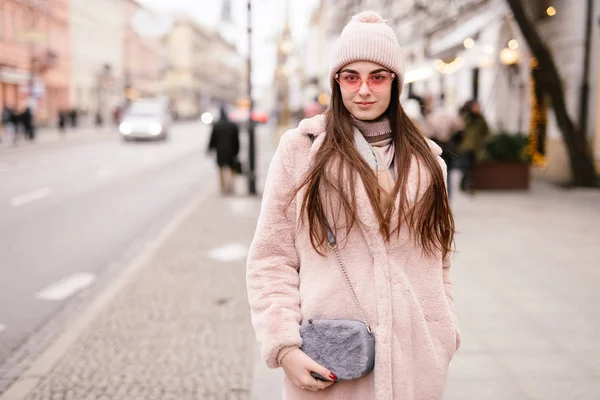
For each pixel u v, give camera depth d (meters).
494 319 4.75
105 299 5.36
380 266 1.61
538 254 6.96
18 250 7.55
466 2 19.02
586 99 12.87
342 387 1.62
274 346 1.58
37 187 13.50
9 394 3.52
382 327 1.59
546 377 3.71
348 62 1.68
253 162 12.64
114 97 61.16
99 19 56.69
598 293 5.44
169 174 16.75
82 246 7.80
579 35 12.98
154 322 4.76
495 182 12.26
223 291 5.60
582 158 12.55
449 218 1.72
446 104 23.27
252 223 9.25
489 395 3.48
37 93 38.34
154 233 8.70
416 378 1.62
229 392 3.55
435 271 1.69
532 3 15.01
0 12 38.31
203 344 4.30
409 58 29.61
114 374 3.79
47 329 4.86
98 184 14.27
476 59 18.89
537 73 13.43
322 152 1.65
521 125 16.19
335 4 37.31
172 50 95.19
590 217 9.36
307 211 1.63
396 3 31.88
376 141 1.73
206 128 56.78
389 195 1.62
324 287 1.63
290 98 41.34
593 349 4.14
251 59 12.54
